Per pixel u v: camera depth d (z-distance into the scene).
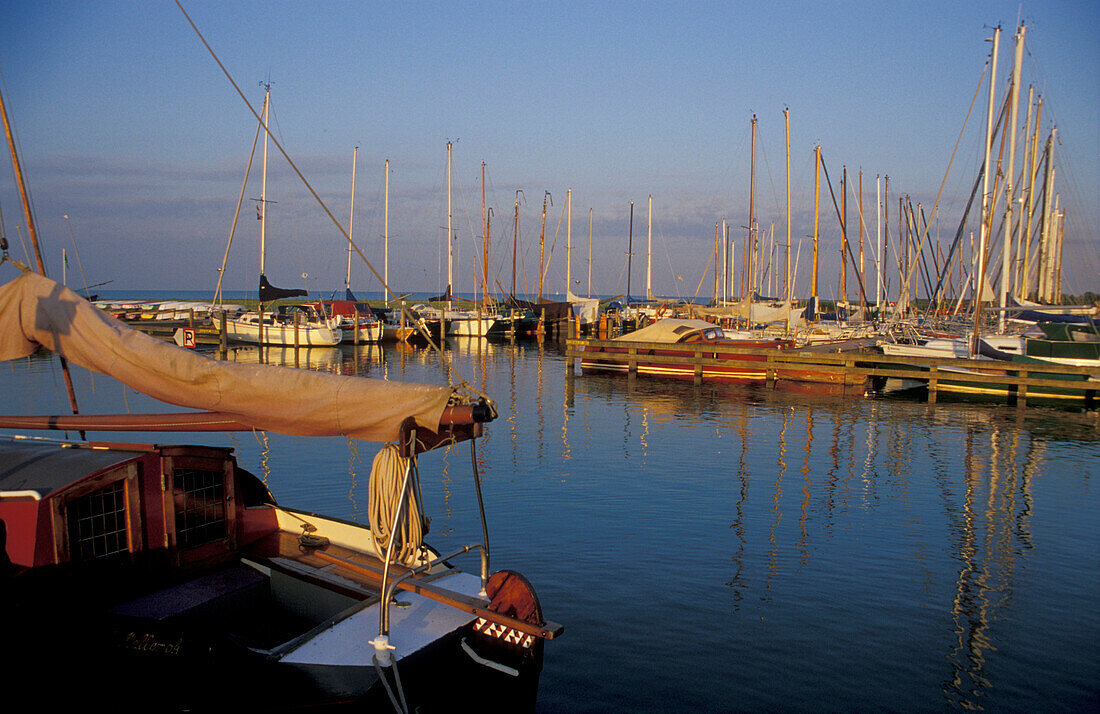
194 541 6.89
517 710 5.57
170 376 5.57
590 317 62.19
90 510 6.01
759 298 66.38
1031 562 10.41
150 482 6.42
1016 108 28.84
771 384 29.66
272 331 44.84
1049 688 7.14
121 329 5.88
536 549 10.69
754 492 13.91
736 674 7.32
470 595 6.08
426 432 5.35
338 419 5.37
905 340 32.12
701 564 10.19
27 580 5.64
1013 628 8.38
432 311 56.19
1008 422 22.39
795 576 9.80
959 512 12.80
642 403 25.64
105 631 5.62
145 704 5.57
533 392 28.27
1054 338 27.83
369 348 46.88
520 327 59.50
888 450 18.02
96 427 6.13
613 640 7.98
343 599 6.45
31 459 6.30
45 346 6.04
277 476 14.61
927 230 45.84
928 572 10.01
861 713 6.70
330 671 5.23
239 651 5.38
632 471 15.49
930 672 7.41
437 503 13.00
